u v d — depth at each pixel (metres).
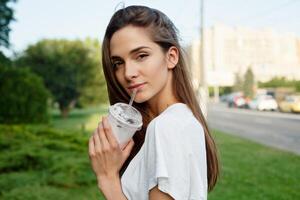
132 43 1.24
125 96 1.43
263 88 67.19
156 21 1.28
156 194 1.10
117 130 1.25
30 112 19.52
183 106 1.27
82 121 29.61
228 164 8.86
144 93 1.25
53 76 34.50
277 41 91.56
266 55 90.69
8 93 19.08
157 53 1.26
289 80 65.81
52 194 5.92
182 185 1.09
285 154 10.39
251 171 8.07
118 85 1.39
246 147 11.89
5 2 16.86
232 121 23.20
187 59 1.38
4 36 17.39
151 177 1.14
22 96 19.30
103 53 1.34
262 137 14.82
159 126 1.14
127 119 1.25
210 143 1.40
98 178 1.25
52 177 6.61
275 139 14.12
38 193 5.87
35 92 19.78
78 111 47.00
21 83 19.36
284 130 17.20
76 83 35.44
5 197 5.73
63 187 6.54
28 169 7.46
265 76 84.94
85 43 37.34
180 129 1.13
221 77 83.69
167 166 1.09
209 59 88.69
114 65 1.31
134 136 1.40
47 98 20.52
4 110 19.03
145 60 1.25
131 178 1.22
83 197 5.98
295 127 18.39
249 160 9.46
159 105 1.35
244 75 66.25
